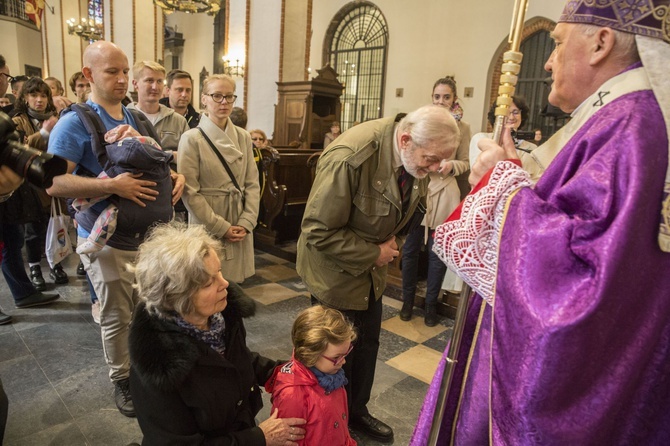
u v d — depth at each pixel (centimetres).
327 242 179
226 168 280
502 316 86
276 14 786
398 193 177
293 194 512
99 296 215
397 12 1255
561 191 86
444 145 157
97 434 208
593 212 80
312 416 155
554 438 79
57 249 259
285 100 805
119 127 202
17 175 109
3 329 301
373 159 175
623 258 74
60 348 280
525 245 84
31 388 240
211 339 136
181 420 128
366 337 208
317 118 838
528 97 1125
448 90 323
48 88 355
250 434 138
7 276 325
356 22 1389
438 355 294
